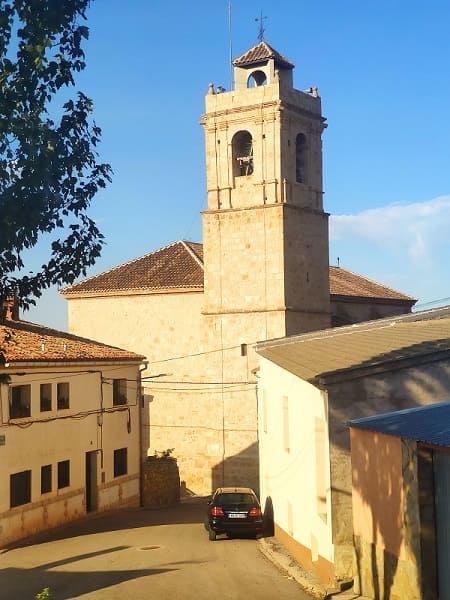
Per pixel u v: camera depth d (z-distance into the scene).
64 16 12.13
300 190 46.78
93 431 37.28
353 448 18.09
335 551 18.92
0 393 30.16
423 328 26.59
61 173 12.23
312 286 47.16
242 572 21.97
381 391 19.33
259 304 45.47
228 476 45.88
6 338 14.28
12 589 20.94
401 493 15.24
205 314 46.81
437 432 14.36
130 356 40.59
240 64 46.59
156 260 52.88
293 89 46.53
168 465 43.19
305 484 22.61
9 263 12.33
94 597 19.11
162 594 19.16
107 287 50.72
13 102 12.02
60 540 30.64
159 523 34.59
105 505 38.19
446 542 14.01
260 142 45.81
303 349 28.17
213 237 46.84
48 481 33.50
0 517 29.72
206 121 47.22
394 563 15.69
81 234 12.85
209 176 47.12
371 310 59.19
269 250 45.28
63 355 34.62
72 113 12.52
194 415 48.34
